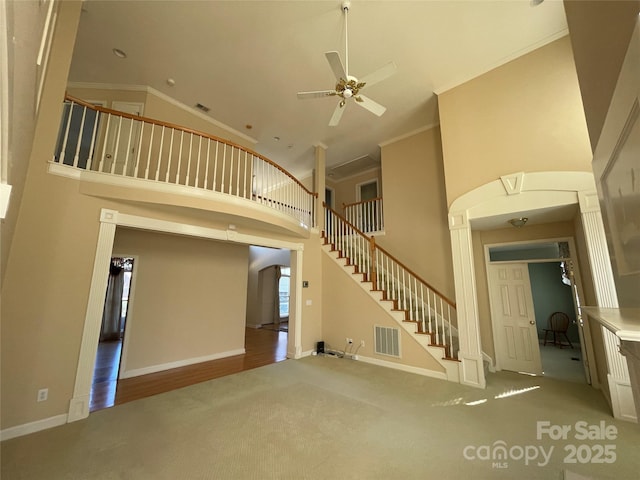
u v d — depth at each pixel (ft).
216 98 16.76
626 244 3.42
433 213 19.24
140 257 15.42
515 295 16.19
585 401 11.28
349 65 14.23
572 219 13.94
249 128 20.01
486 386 13.05
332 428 9.20
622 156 3.18
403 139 21.40
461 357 13.48
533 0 10.80
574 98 11.96
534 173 12.37
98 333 10.19
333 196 29.55
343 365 16.39
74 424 9.36
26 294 8.88
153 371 15.25
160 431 9.00
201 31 12.28
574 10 4.64
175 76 14.98
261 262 31.73
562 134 12.03
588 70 4.24
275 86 15.81
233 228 15.40
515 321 16.01
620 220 3.52
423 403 11.15
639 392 3.52
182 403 11.18
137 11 11.30
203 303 17.79
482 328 16.49
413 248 19.83
